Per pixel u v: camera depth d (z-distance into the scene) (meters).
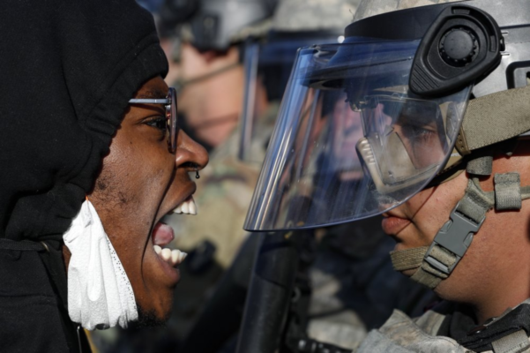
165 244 3.05
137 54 2.65
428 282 2.71
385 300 3.83
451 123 2.42
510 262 2.58
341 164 2.73
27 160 2.40
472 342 2.54
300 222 2.75
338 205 2.69
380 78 2.58
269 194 2.86
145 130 2.74
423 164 2.52
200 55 6.84
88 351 3.00
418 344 2.66
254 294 3.41
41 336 2.39
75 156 2.45
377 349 2.79
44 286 2.45
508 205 2.48
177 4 6.83
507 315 2.47
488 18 2.32
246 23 6.66
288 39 5.87
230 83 6.81
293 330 3.66
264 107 5.95
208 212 5.74
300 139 2.84
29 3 2.45
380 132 2.61
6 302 2.36
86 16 2.54
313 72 2.79
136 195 2.71
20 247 2.47
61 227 2.52
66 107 2.45
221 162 6.07
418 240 2.70
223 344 4.63
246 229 2.88
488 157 2.49
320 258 4.13
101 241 2.58
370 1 2.72
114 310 2.63
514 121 2.39
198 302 5.59
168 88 2.84
